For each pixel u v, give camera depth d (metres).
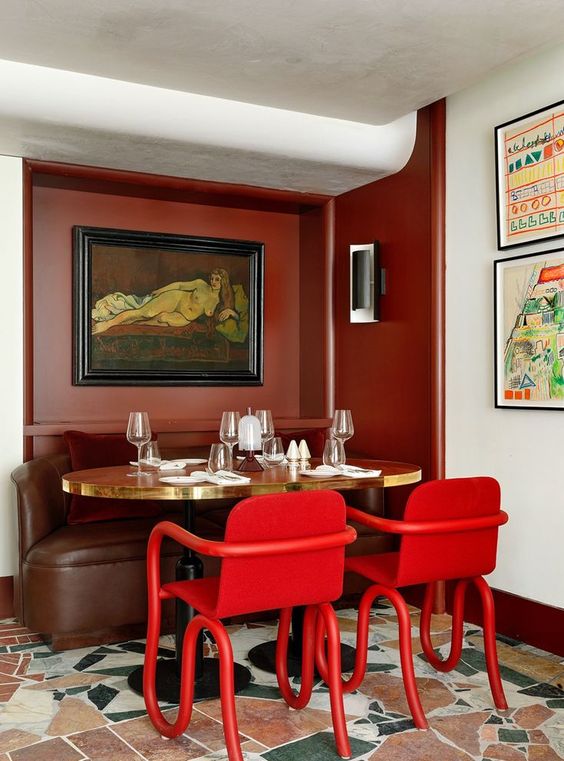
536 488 3.62
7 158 4.19
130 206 4.89
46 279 4.66
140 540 3.69
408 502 2.67
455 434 4.13
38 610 3.51
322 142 4.25
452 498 2.73
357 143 4.34
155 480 2.85
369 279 4.71
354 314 4.79
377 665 3.34
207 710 2.86
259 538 2.33
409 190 4.44
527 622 3.65
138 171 4.52
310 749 2.55
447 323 4.20
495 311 3.79
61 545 3.58
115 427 4.49
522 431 3.70
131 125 3.78
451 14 2.94
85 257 4.72
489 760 2.47
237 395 5.27
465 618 4.05
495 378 3.79
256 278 5.27
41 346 4.65
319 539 2.39
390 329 4.61
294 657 3.38
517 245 3.68
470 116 4.04
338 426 3.20
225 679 2.31
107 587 3.60
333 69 3.52
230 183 4.80
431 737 2.64
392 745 2.58
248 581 2.33
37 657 3.47
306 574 2.42
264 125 4.10
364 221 4.86
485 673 3.25
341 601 4.32
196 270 5.07
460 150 4.11
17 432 4.23
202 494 2.64
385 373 4.65
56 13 2.95
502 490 3.83
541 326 3.55
